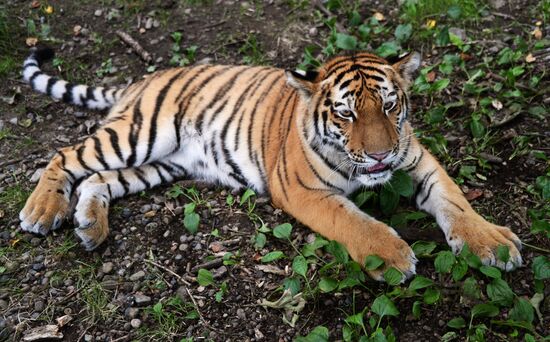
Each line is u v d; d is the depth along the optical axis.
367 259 3.93
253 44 6.50
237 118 5.12
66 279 4.40
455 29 6.31
